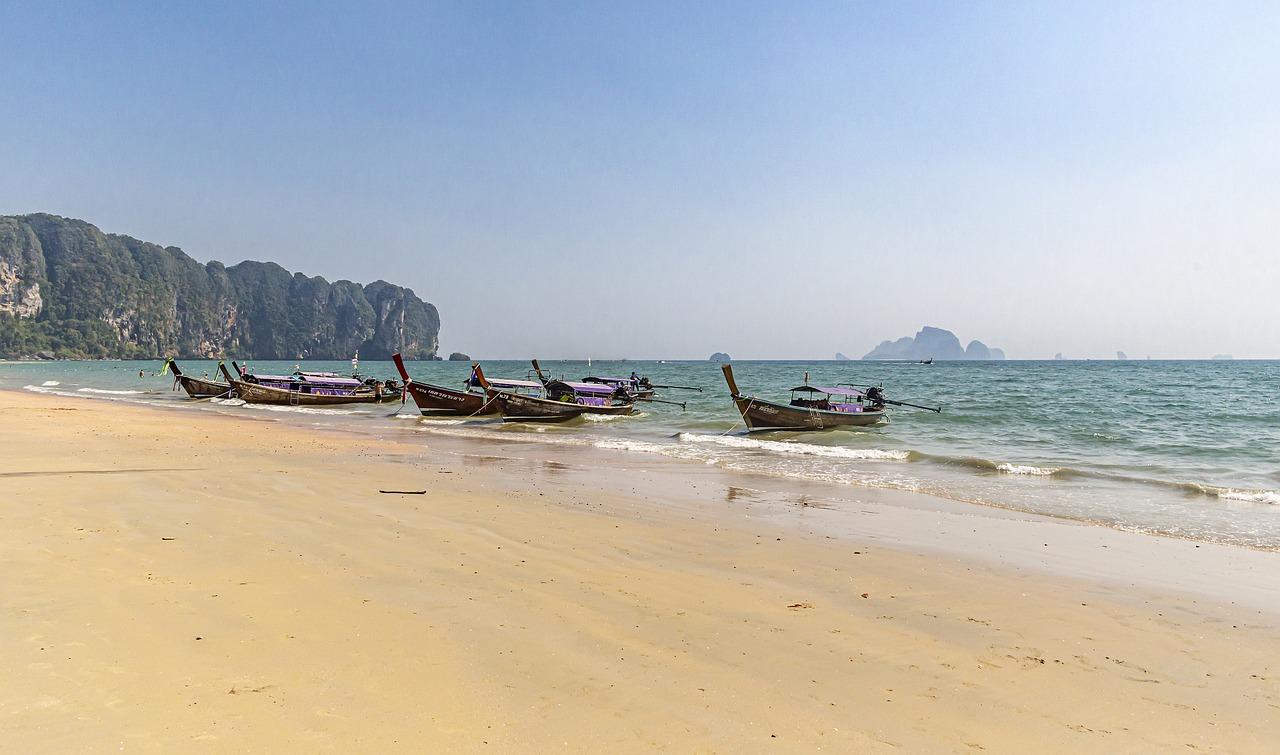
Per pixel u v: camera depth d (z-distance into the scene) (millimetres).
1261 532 11453
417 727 4461
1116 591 8312
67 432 20438
